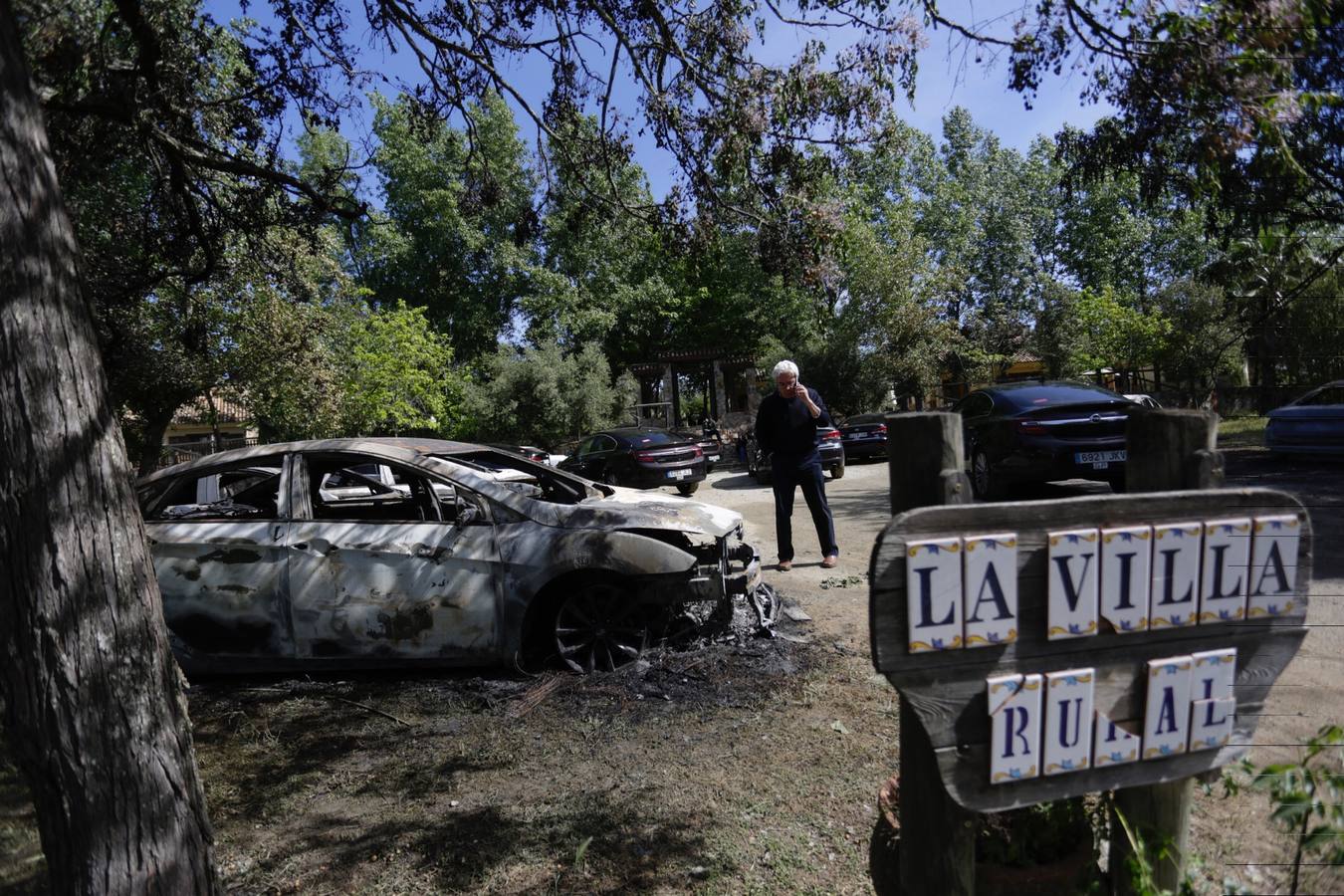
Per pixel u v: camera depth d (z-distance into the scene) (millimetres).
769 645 4852
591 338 34281
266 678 4902
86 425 1938
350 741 3939
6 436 1833
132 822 1970
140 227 6988
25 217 1874
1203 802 1992
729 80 5297
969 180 43125
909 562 1354
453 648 4570
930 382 30172
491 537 4602
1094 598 1403
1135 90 3551
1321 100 3088
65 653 1881
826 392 29688
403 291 34250
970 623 1376
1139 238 41375
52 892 1972
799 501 12836
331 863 2918
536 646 4918
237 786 3541
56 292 1910
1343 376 21156
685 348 38594
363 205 7141
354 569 4613
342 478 5898
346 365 21922
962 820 1553
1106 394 9398
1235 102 3191
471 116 6645
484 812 3217
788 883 2633
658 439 15352
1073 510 1405
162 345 17047
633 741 3779
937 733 1392
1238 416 22641
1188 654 1466
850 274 29125
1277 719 1851
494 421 27250
